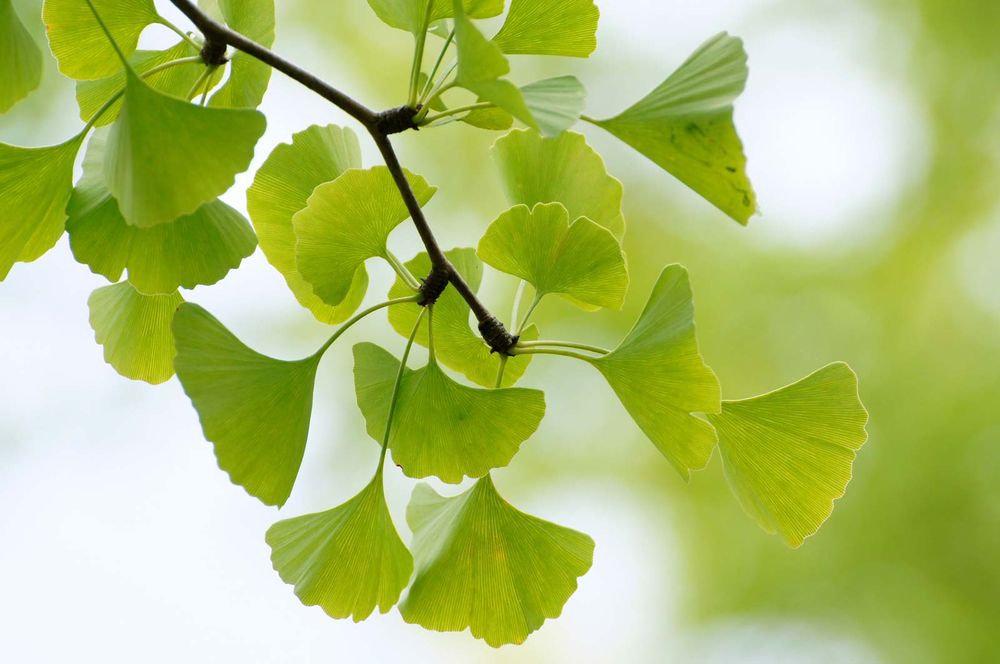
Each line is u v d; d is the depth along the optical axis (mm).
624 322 4586
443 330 1995
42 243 1954
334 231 1950
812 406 1972
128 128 1905
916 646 4328
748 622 4570
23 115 3844
